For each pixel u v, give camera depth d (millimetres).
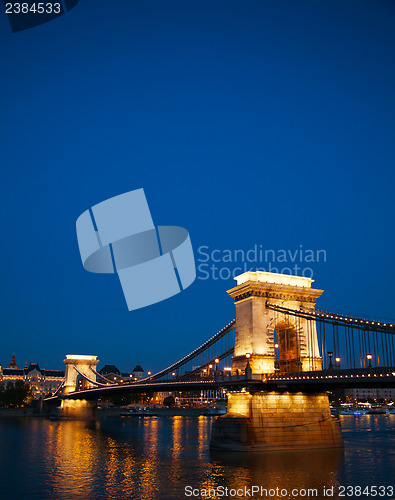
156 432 111375
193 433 108312
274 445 68062
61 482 52375
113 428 124688
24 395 198625
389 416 188750
